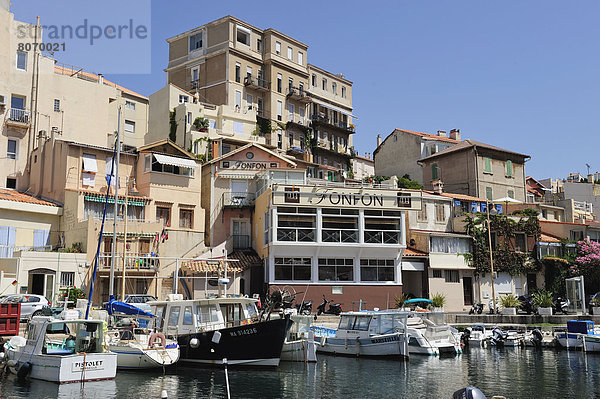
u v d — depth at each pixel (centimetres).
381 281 4362
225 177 4812
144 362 2367
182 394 1986
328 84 7600
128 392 1977
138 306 2812
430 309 3741
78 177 4156
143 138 6388
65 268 3550
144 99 6450
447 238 4747
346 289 4244
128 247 3859
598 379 2408
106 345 2333
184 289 3956
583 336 3300
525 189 6581
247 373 2422
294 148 6556
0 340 2547
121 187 4344
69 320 2191
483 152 6228
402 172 7144
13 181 4559
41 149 4475
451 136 7469
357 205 4316
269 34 6675
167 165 4484
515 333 3612
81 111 5075
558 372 2583
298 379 2334
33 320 2298
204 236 4659
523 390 2184
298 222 4212
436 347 3128
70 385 2052
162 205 4341
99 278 3716
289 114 6831
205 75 6384
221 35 6319
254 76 6506
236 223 4828
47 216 4034
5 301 2889
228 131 5959
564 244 5397
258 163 4928
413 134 7038
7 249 3756
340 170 6844
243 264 4241
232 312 2736
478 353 3238
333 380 2334
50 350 2200
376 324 3031
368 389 2166
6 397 1847
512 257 5031
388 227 4391
